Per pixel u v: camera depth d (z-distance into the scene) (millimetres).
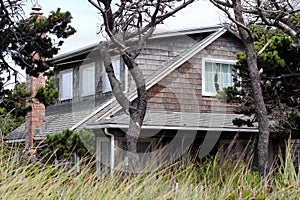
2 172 4348
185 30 15695
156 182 4832
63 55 16891
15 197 4039
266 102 13234
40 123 17781
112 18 8883
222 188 5363
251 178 5793
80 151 9859
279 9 10500
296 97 13320
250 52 10422
